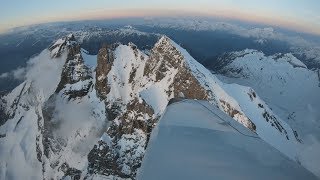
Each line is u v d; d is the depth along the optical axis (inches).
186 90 5354.3
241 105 6210.6
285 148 6333.7
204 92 5118.1
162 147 512.7
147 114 5457.7
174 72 5738.2
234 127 620.1
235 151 515.5
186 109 694.5
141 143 5378.9
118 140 5689.0
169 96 5497.1
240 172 450.6
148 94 5723.4
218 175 439.8
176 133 568.4
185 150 503.2
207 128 601.9
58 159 7652.6
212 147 522.9
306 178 449.1
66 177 7062.0
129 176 5206.7
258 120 6304.1
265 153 516.7
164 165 456.4
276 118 7539.4
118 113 7288.4
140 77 7308.1
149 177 426.6
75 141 7514.8
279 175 451.2
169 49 6141.7
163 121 625.6
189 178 426.6
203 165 462.9
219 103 5113.2
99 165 5615.2
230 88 6574.8
